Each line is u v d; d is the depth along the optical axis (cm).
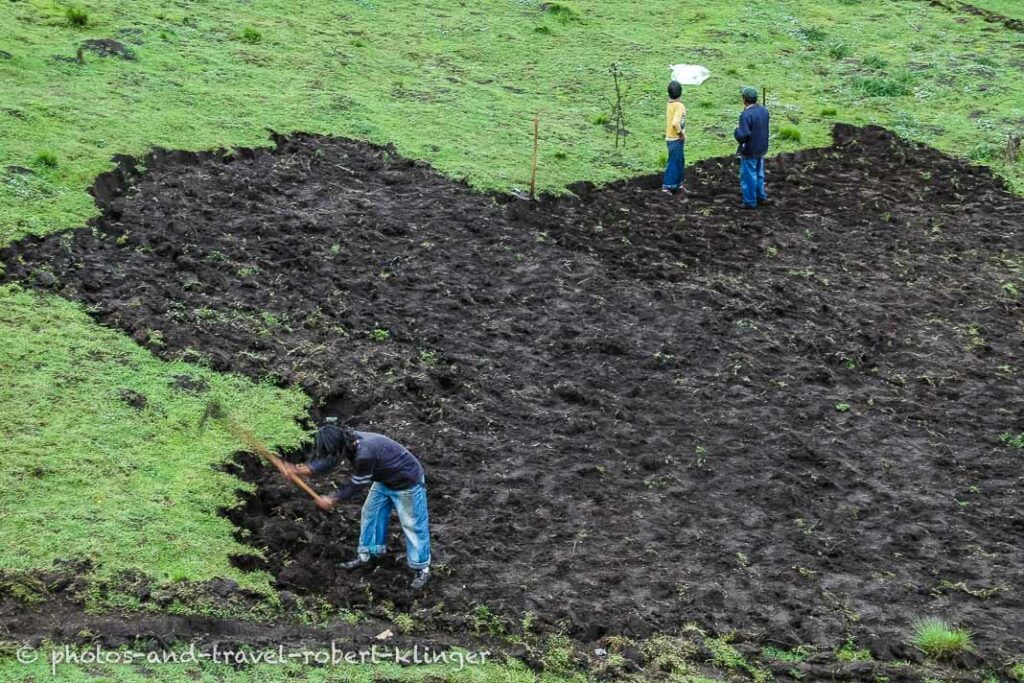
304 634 1042
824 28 3369
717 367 1647
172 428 1298
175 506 1167
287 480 1276
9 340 1383
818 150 2544
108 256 1656
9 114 1938
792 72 2989
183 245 1723
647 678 1029
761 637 1101
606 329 1712
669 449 1437
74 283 1559
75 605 1016
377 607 1098
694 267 1958
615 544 1236
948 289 1962
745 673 1054
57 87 2109
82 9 2494
